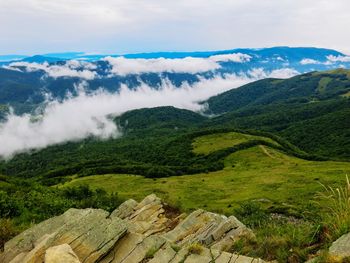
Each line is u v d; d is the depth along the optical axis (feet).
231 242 48.06
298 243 33.91
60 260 31.55
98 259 34.88
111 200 148.56
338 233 30.45
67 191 190.70
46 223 45.70
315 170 450.30
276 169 498.69
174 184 462.60
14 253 40.32
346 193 32.30
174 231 60.95
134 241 37.55
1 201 92.02
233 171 527.81
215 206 312.71
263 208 250.37
